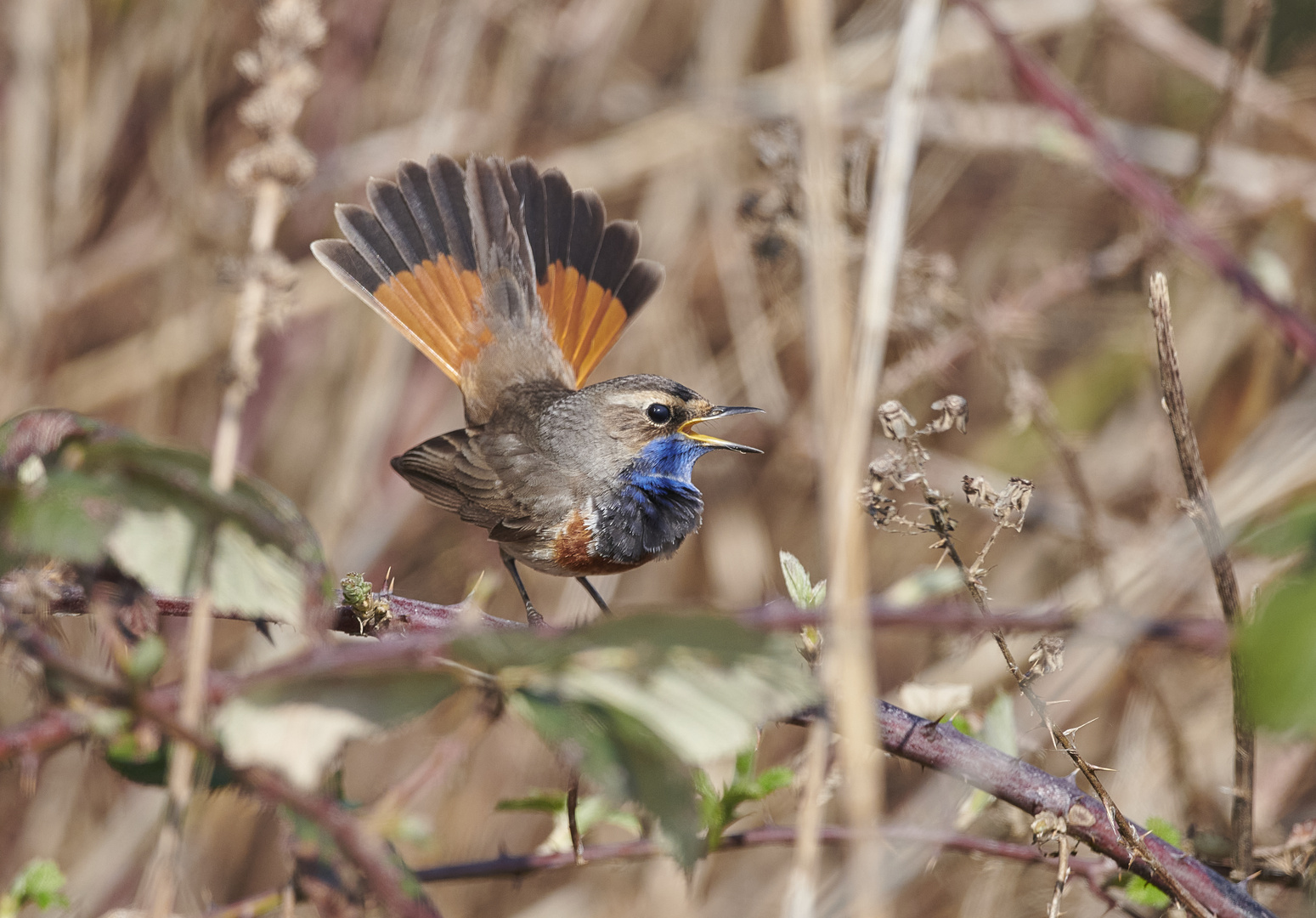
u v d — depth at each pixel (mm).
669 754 3545
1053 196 13648
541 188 10891
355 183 13172
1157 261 10945
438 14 13625
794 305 11914
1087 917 9148
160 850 3562
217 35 13203
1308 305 12320
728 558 13078
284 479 13023
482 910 11820
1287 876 5984
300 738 3322
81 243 13117
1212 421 12320
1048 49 14680
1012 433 12930
